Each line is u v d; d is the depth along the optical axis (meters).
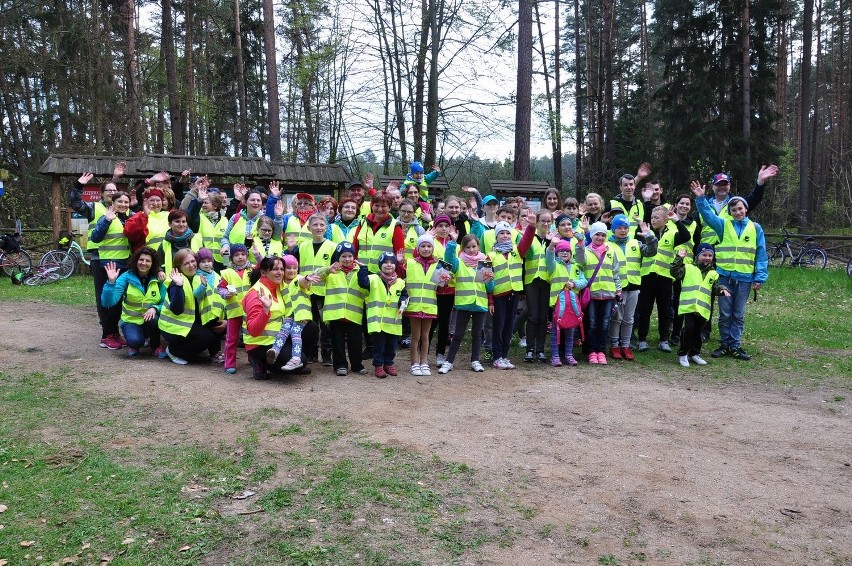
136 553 3.52
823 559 3.58
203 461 4.62
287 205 15.28
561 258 7.78
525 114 16.19
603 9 29.72
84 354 7.46
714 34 26.55
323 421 5.46
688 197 8.92
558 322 7.72
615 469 4.68
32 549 3.53
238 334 7.01
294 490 4.23
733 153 25.20
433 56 18.62
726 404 6.30
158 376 6.66
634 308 8.22
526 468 4.66
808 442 5.29
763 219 29.42
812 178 36.84
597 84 35.31
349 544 3.63
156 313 7.38
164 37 23.31
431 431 5.31
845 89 37.69
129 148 25.34
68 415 5.44
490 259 7.75
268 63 19.52
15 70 24.77
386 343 7.13
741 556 3.60
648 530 3.86
